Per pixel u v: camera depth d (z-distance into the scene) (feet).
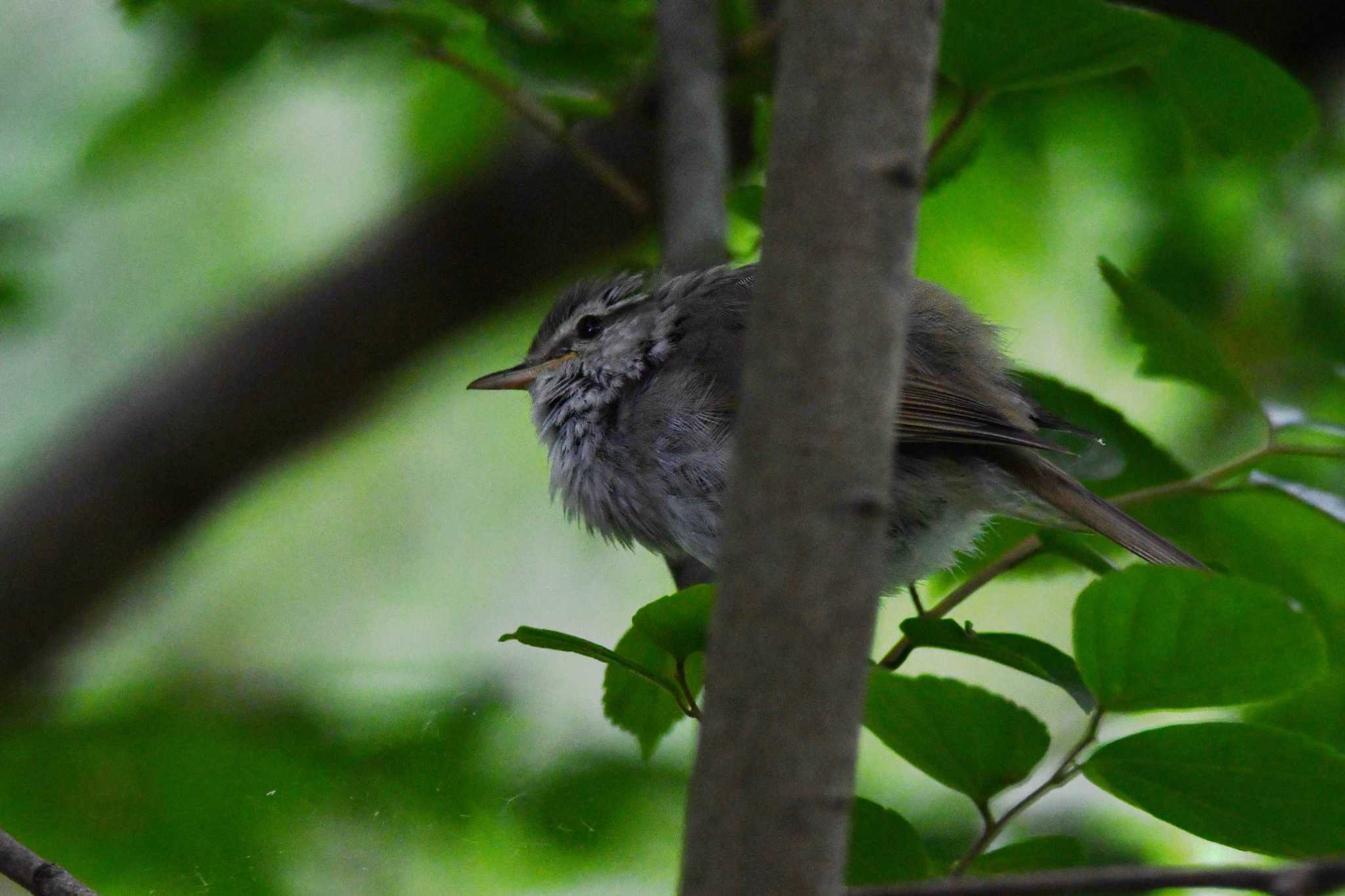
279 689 35.65
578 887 32.83
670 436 29.37
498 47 29.78
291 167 50.24
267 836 32.45
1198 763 16.88
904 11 12.81
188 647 51.75
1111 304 44.70
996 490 27.09
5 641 43.88
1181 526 27.68
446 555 53.42
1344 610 27.09
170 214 50.44
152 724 33.96
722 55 31.63
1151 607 16.38
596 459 31.01
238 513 53.78
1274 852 17.37
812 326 12.59
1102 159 43.65
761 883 12.30
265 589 53.21
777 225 12.82
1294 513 27.14
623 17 30.96
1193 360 25.57
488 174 42.11
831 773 12.39
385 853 32.22
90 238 50.24
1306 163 43.68
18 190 43.57
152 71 42.34
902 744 18.06
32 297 39.60
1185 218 44.62
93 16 44.47
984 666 45.91
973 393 27.71
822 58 12.77
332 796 32.63
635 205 30.94
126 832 32.63
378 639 52.42
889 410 12.72
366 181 50.49
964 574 29.68
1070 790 33.53
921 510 27.84
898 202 12.75
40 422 50.75
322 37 33.27
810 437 12.53
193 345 44.96
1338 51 41.55
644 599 53.01
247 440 44.27
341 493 53.98
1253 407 25.18
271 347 43.47
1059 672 18.89
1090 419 28.48
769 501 12.57
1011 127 42.50
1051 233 45.47
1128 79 40.09
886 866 18.51
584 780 32.60
